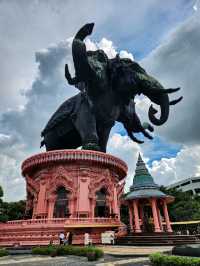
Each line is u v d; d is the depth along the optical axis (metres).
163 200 33.97
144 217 36.28
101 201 36.12
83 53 33.09
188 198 77.12
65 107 45.50
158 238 27.00
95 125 40.91
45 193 35.56
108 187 36.97
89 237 28.48
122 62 40.72
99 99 40.97
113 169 39.81
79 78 36.59
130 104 45.72
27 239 29.25
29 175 40.53
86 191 34.41
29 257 20.66
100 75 37.88
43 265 15.81
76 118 42.25
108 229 30.78
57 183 35.19
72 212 33.31
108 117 41.94
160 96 42.22
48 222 30.12
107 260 17.27
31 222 30.72
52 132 47.44
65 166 36.00
